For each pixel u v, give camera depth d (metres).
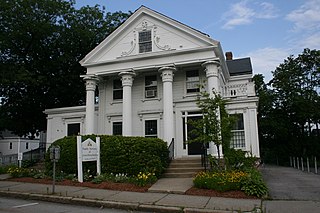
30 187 11.45
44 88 26.44
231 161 12.58
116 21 29.47
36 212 7.93
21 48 25.14
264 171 20.36
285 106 37.19
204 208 7.95
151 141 13.62
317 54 37.16
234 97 18.52
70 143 14.05
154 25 19.50
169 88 18.02
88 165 13.41
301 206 8.16
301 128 37.97
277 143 38.34
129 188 10.86
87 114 19.83
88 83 20.22
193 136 18.03
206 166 14.09
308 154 36.03
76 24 26.36
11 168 15.21
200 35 18.08
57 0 25.62
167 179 13.05
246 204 8.35
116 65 19.73
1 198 10.18
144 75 20.11
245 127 17.84
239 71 25.55
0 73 22.23
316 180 14.04
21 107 25.83
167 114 17.64
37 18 24.27
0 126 25.08
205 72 18.47
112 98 20.86
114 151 13.26
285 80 37.00
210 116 12.21
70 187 11.34
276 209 7.81
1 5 22.28
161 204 8.46
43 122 27.30
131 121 18.95
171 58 18.45
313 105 34.94
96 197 9.43
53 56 26.33
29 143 54.91
